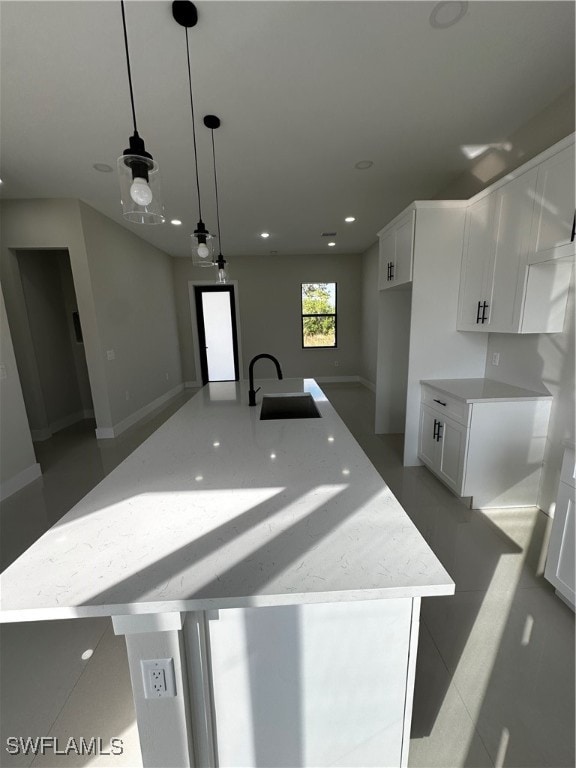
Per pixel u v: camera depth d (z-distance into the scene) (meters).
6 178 2.98
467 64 1.75
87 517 0.87
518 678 1.24
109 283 4.07
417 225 2.63
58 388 4.48
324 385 6.68
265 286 6.64
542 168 1.85
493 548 1.96
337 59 1.70
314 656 0.81
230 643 0.79
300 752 0.88
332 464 1.18
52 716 1.16
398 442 3.66
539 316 2.06
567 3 1.41
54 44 1.56
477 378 2.86
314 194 3.45
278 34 1.54
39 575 0.67
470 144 2.52
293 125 2.26
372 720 0.87
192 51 1.63
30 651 1.41
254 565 0.68
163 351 5.86
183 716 0.77
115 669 1.32
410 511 2.35
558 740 1.06
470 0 1.39
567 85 1.92
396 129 2.33
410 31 1.54
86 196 3.41
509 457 2.31
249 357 6.86
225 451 1.32
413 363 2.85
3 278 3.74
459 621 1.48
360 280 6.68
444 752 1.03
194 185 3.19
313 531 0.79
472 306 2.54
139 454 1.30
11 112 2.06
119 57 1.65
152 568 0.68
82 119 2.14
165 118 2.16
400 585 0.62
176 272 6.52
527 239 1.98
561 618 1.49
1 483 2.69
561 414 2.15
